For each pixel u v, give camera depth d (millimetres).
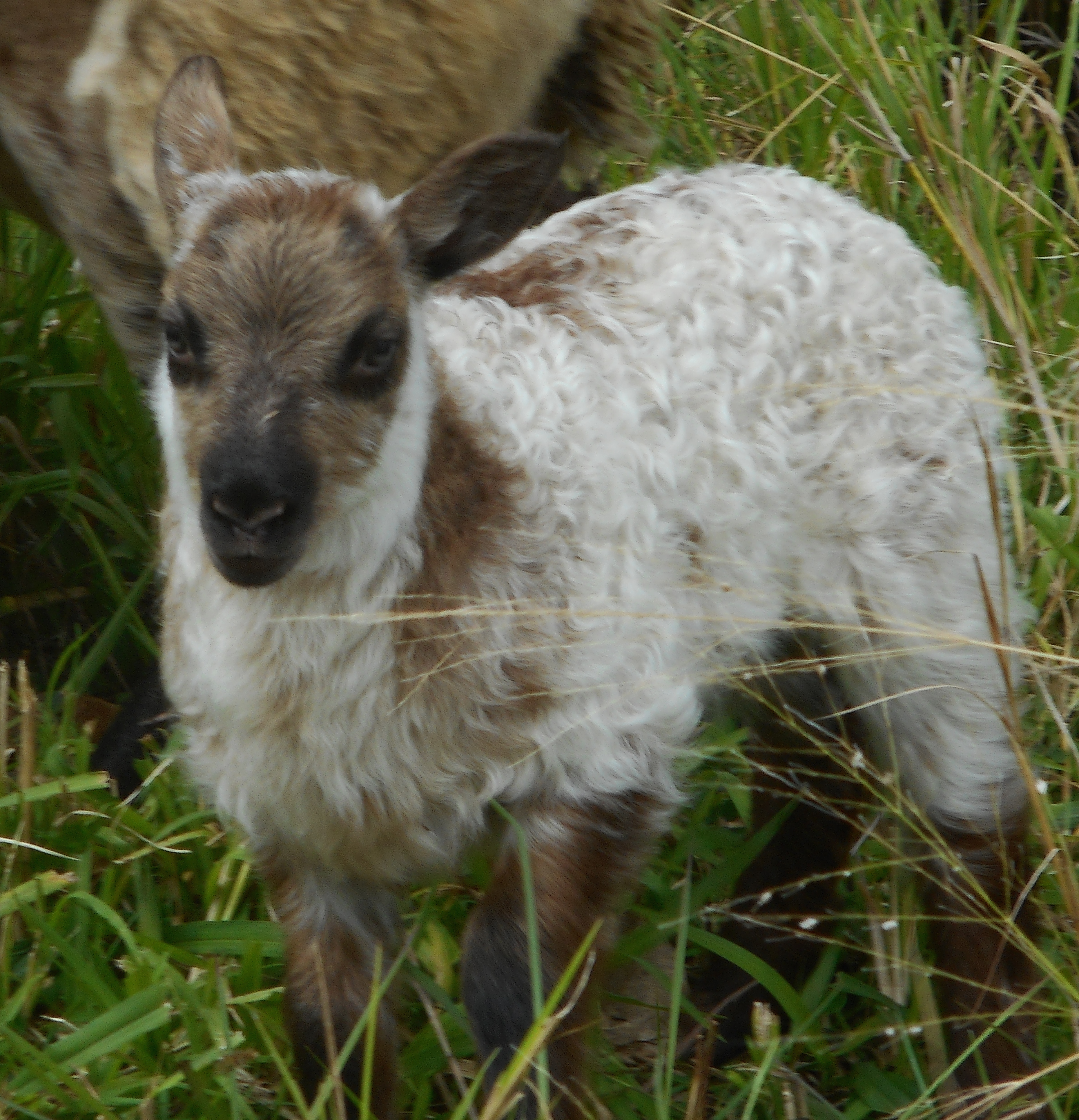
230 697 6633
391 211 6688
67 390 10289
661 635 6879
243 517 5996
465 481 6621
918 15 13391
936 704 7621
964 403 7730
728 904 7992
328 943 6973
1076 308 10484
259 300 6156
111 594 10016
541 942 6527
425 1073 7176
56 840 8016
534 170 6699
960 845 7730
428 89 8086
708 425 7125
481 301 7316
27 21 8000
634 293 7363
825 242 7602
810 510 7332
